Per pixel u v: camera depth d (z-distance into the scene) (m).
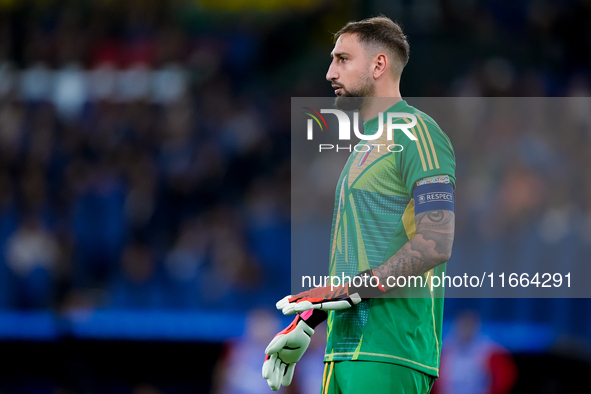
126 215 31.78
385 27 9.90
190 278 29.09
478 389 22.23
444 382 22.50
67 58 40.22
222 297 28.39
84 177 33.41
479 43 37.66
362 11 40.91
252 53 41.19
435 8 38.84
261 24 42.06
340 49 9.92
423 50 37.03
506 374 22.48
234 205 32.72
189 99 37.78
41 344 26.84
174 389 26.31
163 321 26.80
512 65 37.00
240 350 24.78
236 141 35.66
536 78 35.72
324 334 23.22
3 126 35.81
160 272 29.53
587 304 24.72
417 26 38.38
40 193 32.19
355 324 9.36
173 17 41.97
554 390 24.11
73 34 40.88
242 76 40.47
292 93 37.88
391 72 9.84
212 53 40.66
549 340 24.27
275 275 29.42
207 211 32.28
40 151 35.09
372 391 9.09
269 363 9.86
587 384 24.00
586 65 38.03
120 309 28.31
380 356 9.14
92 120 36.59
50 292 29.09
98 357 26.62
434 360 9.45
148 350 26.66
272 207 31.38
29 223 30.31
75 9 41.62
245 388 23.95
